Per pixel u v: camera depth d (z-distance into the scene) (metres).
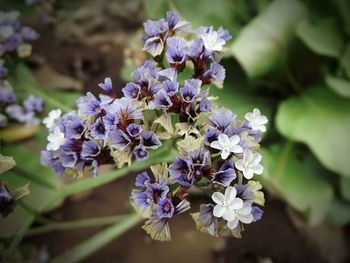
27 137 0.24
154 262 0.22
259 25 0.23
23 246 0.21
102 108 0.13
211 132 0.12
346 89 0.23
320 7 0.25
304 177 0.23
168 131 0.13
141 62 0.25
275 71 0.24
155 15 0.24
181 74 0.15
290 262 0.22
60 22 0.31
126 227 0.20
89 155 0.13
